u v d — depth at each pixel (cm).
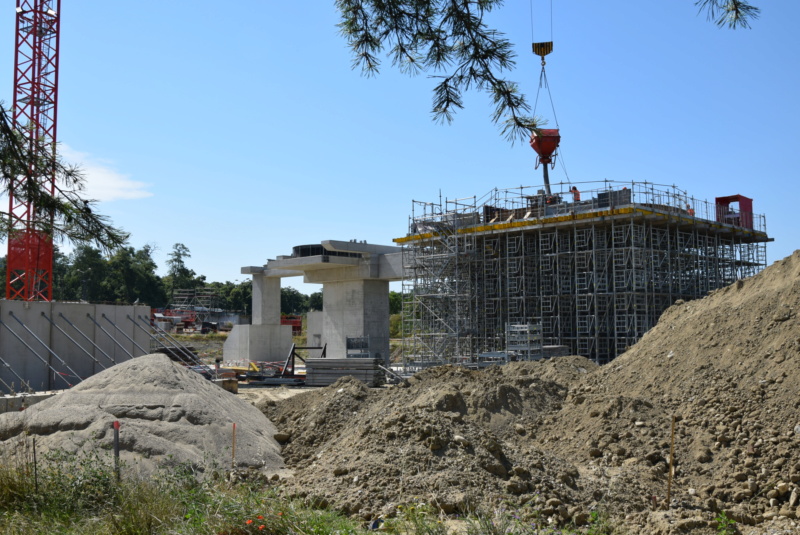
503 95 823
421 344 4256
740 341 1689
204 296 11594
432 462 1206
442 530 877
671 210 3800
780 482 1197
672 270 3912
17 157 844
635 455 1400
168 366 1708
